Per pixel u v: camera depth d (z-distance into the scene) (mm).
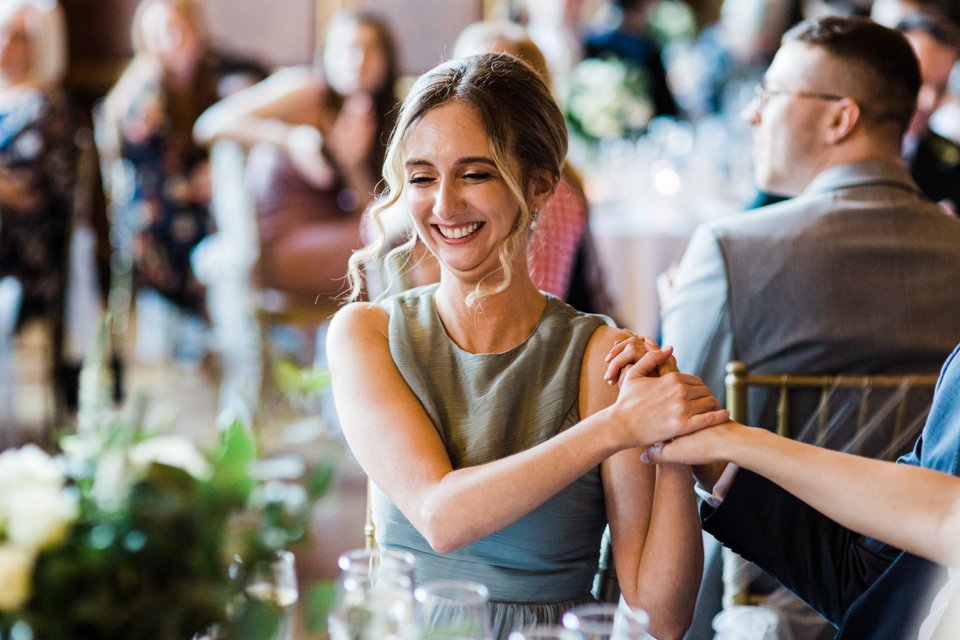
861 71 2287
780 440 1551
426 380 1672
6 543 1098
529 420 1660
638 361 1608
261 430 1249
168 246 6043
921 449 1672
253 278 5062
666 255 4559
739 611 2111
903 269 2252
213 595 1116
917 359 2246
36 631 1089
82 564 1090
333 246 5055
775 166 2426
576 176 3131
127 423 1171
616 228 4613
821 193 2332
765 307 2271
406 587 1250
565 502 1634
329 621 1231
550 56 6352
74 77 7988
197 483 1138
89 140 5523
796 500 1726
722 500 1764
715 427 1562
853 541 1727
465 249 1623
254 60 7918
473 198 1597
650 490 1648
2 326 5133
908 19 3797
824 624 2148
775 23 6516
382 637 1206
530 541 1626
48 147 5059
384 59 5125
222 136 5418
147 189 6020
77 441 1183
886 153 2340
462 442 1653
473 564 1640
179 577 1116
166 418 1229
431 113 1601
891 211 2281
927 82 3738
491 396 1648
